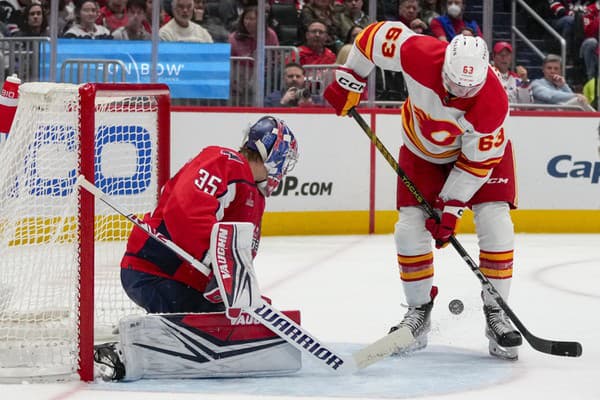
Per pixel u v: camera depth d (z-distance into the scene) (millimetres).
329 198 16422
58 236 6758
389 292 11008
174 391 6258
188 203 6457
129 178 8344
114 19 15844
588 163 17234
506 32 18547
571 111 17172
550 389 6648
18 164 6902
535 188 17094
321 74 16578
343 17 16922
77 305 6488
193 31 16047
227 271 6340
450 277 12172
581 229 17297
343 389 6438
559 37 18172
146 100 8258
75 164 6520
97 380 6527
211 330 6590
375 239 15953
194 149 15578
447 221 7395
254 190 6789
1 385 6363
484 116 7051
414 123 7586
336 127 16328
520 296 10875
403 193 7797
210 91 16141
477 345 8250
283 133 6934
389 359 7547
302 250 14523
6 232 6867
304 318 9375
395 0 17156
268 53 16406
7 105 7609
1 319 6801
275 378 6730
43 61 15680
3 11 16344
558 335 8727
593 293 11109
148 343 6527
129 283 6867
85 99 6375
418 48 7203
